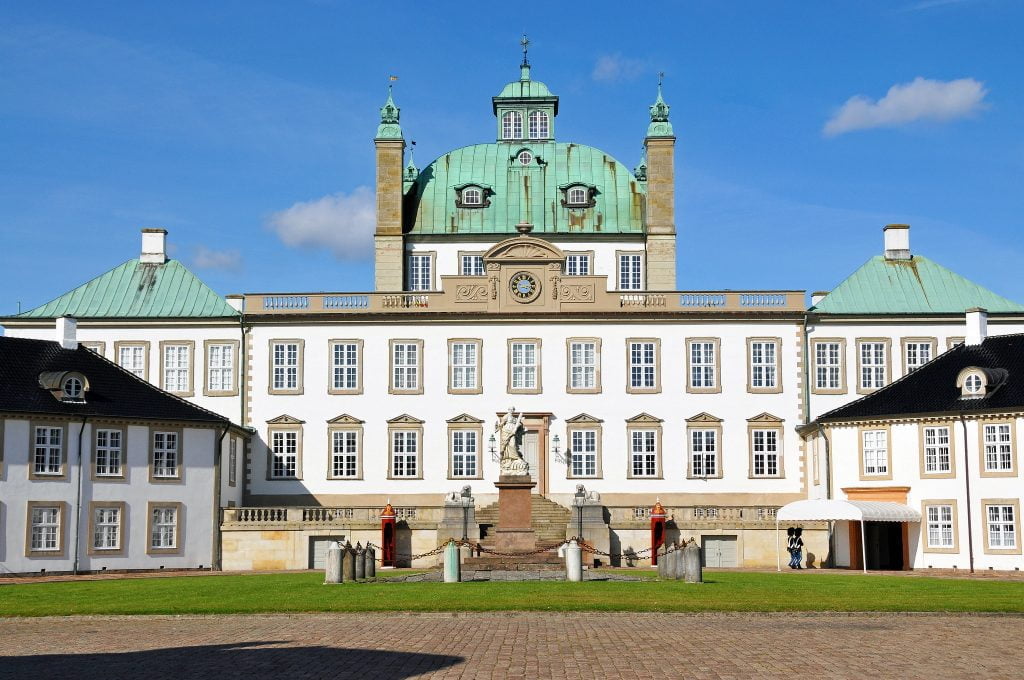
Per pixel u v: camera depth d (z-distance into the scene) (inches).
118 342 3895.2
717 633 1553.9
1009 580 2566.4
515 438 3046.3
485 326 3858.3
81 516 3169.3
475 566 2783.0
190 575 2997.0
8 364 3218.5
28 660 1368.1
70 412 3166.8
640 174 4488.2
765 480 3801.7
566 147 4451.3
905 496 3299.7
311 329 3865.7
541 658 1343.5
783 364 3843.5
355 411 3833.7
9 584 2583.7
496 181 4335.6
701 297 3878.0
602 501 3794.3
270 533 3356.3
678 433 3816.4
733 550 3378.4
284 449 3823.8
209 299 3964.1
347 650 1413.6
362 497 3801.7
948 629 1600.6
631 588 2174.0
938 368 3442.4
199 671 1278.3
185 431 3373.5
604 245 4197.8
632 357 3848.4
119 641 1526.8
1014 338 3378.4
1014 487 3107.8
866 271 4025.6
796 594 2048.5
